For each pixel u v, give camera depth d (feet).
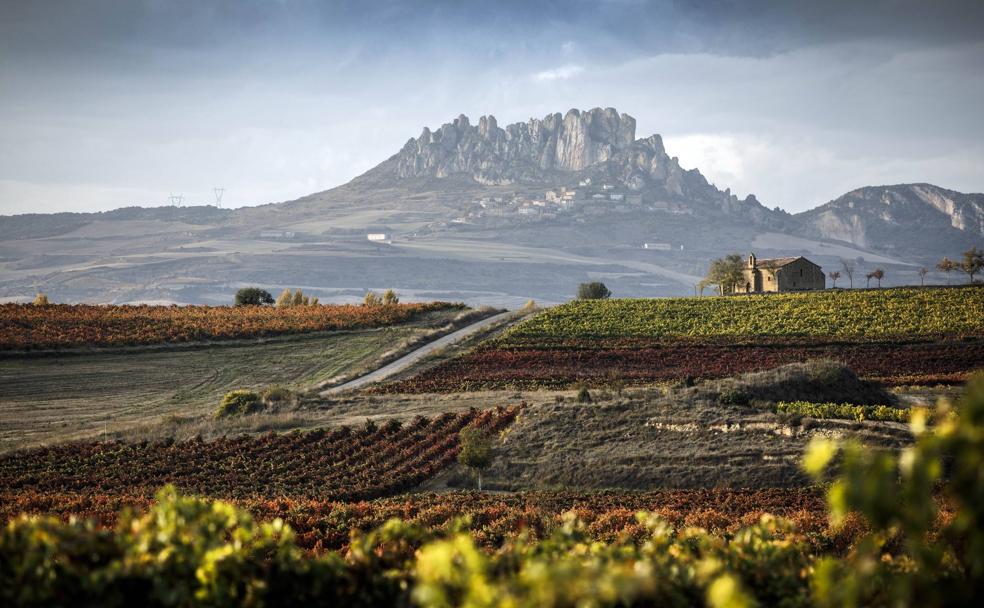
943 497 140.36
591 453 292.81
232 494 247.09
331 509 196.54
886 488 29.68
